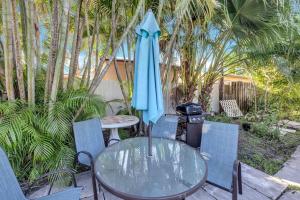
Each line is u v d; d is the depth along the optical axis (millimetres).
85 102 2906
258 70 5527
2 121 2381
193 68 4805
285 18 3414
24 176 2580
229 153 2201
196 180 1650
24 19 2711
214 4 2850
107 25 3986
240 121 5777
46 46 3418
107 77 4840
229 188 1989
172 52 4152
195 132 3557
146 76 1971
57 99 2879
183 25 3959
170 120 3027
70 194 1703
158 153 2182
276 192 2521
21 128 2393
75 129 2512
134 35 3709
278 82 5863
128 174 1746
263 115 5660
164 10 3656
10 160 2443
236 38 4199
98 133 2736
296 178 2916
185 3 2639
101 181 1646
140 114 3969
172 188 1537
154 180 1650
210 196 2412
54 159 2557
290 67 4457
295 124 5762
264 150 4004
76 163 2566
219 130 2338
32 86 2607
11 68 2512
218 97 6918
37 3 3332
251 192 2508
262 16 3467
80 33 3268
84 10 3352
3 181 1562
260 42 3955
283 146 4215
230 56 4738
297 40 3967
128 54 3992
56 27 2656
